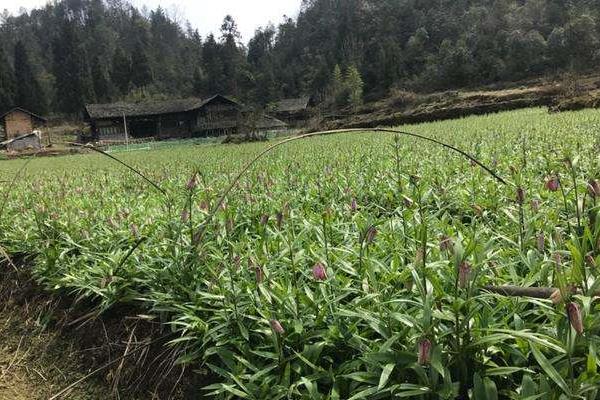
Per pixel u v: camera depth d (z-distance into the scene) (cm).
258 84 10394
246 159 1806
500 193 589
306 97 8850
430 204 627
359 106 7200
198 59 13925
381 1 11425
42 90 10225
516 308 304
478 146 1121
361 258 360
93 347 479
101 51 14000
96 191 1017
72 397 443
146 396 404
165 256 497
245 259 438
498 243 427
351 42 10450
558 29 6538
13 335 555
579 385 235
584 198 365
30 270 630
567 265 337
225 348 357
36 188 1066
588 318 248
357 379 287
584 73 5838
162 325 437
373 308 327
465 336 269
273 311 345
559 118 2112
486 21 8356
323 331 328
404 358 277
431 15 9962
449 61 7319
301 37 12462
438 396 266
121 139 7200
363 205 677
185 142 5325
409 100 6309
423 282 279
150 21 16538
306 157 1453
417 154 1154
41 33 15450
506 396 273
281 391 308
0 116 6319
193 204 695
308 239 482
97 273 514
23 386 476
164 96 10656
